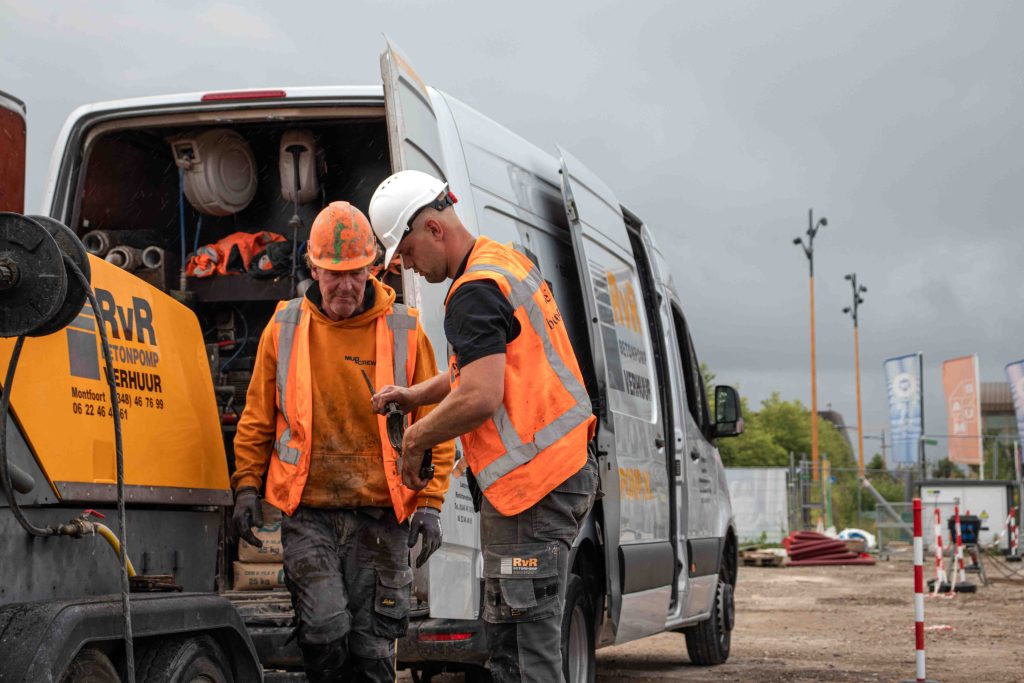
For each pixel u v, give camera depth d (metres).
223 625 3.84
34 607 3.13
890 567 23.91
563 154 6.16
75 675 3.19
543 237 6.15
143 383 3.90
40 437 3.33
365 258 4.33
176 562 4.11
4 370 3.20
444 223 3.79
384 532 4.50
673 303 8.71
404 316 4.58
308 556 4.40
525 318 3.70
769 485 29.28
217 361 6.23
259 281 6.34
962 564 17.42
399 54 5.03
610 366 6.54
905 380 33.81
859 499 31.28
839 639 10.98
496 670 3.75
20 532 3.25
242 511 4.43
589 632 5.99
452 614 4.96
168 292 6.30
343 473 4.44
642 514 6.79
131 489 3.75
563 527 3.72
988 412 68.69
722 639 9.09
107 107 5.99
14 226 3.08
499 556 3.70
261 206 6.91
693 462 8.35
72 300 3.14
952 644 10.58
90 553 3.57
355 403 4.47
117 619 3.31
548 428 3.69
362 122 5.94
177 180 6.85
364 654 4.50
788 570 22.94
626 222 7.91
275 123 6.14
